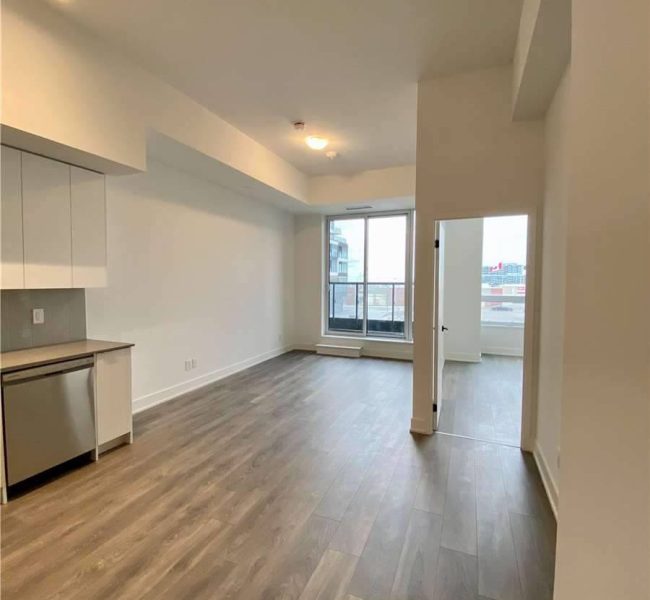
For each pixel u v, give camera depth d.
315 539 1.98
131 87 2.91
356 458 2.87
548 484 2.41
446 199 3.15
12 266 2.48
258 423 3.55
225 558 1.83
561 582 1.06
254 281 5.92
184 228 4.47
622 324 0.76
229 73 3.09
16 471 2.32
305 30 2.56
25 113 2.25
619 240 0.78
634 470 0.71
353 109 3.72
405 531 2.04
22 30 2.24
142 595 1.61
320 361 6.24
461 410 3.95
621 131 0.77
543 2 1.70
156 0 2.29
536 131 2.89
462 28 2.52
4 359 2.49
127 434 3.11
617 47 0.78
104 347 2.93
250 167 4.52
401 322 6.73
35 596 1.60
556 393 2.33
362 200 5.88
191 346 4.62
